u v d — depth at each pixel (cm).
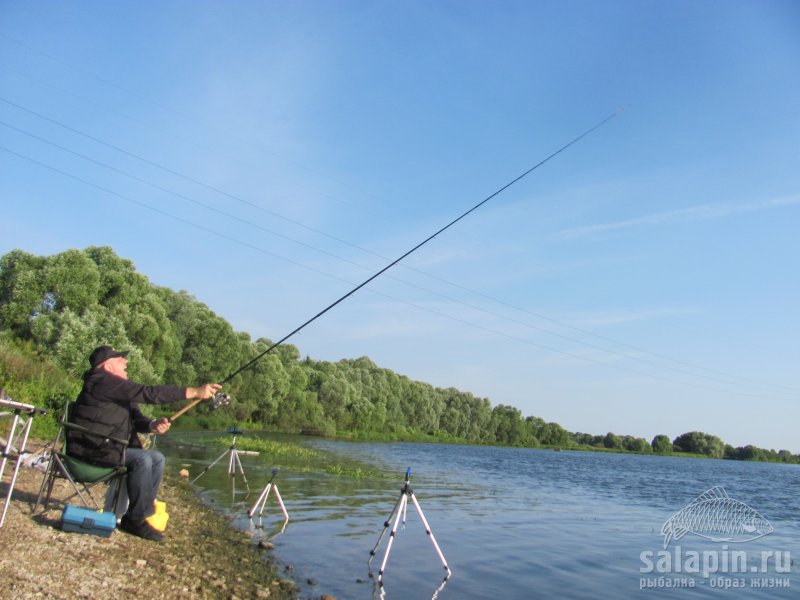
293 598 622
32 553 518
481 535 1188
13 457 686
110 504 671
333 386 6731
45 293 3100
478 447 8950
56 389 1560
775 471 7938
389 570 813
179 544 742
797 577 980
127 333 3281
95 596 464
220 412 4838
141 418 686
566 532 1324
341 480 1939
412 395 8925
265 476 1833
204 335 4784
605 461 7419
